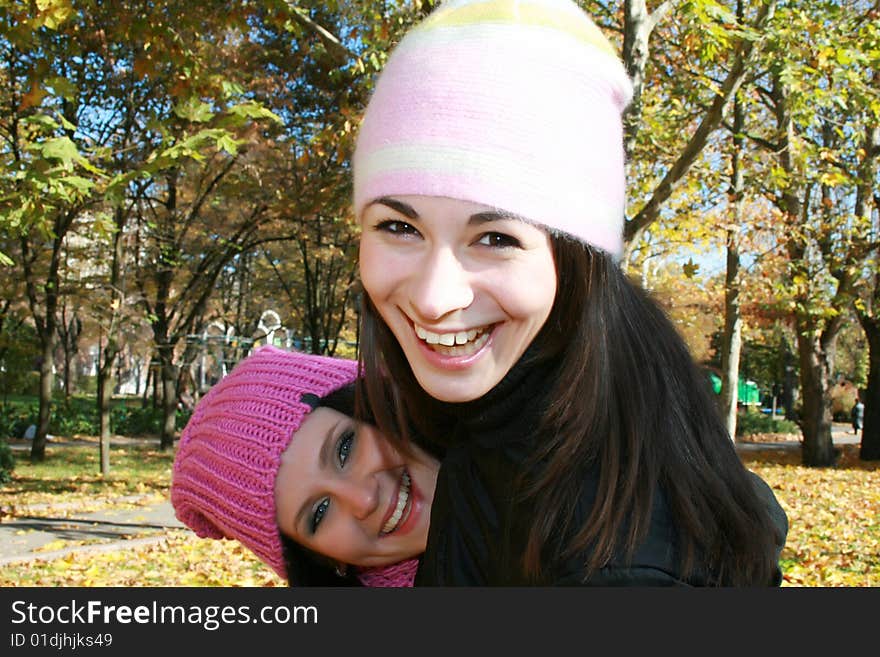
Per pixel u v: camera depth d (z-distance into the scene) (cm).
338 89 1320
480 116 130
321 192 1334
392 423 195
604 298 144
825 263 1675
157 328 2069
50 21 625
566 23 143
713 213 1145
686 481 142
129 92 1342
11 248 1755
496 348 140
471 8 142
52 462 1834
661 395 148
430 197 131
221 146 599
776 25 733
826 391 1920
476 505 157
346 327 2797
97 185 628
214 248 1973
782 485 1430
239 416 213
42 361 1877
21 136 1036
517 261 133
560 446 140
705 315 1873
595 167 138
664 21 935
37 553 848
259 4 798
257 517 209
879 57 812
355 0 760
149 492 1384
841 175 1238
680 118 1153
